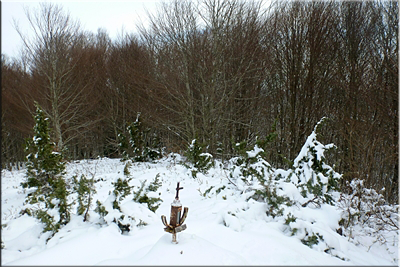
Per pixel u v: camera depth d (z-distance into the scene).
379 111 11.23
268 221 4.23
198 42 14.13
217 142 14.81
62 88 17.31
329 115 13.95
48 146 7.38
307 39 14.24
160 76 15.11
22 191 8.66
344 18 14.28
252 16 14.54
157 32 15.15
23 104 16.66
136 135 15.37
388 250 3.99
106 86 20.59
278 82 16.08
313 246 3.52
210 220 4.18
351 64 13.39
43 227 3.84
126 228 3.60
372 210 5.09
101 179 9.16
